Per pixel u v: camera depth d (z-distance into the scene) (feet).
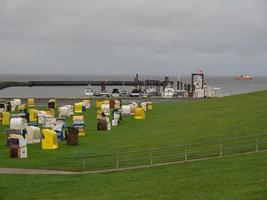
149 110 303.27
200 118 221.05
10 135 174.50
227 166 107.96
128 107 277.85
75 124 201.77
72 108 300.20
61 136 187.32
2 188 111.55
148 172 115.85
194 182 97.14
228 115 213.66
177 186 96.27
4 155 155.94
